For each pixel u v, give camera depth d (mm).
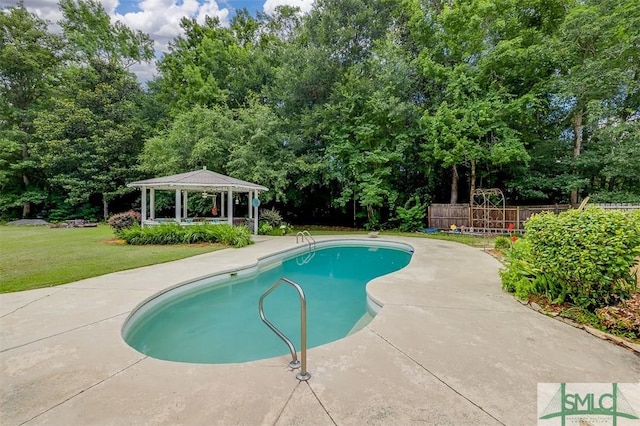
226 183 11531
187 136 15781
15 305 4133
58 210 21141
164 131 18469
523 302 4258
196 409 2049
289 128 17266
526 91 13906
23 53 20766
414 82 16062
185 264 7016
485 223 14656
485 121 13023
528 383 2346
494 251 9102
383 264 9047
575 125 13359
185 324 4465
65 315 3785
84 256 7922
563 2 13094
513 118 13492
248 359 3416
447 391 2240
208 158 15758
